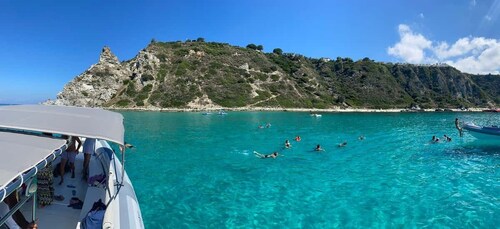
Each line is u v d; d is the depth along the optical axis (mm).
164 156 17828
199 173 14289
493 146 21906
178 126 33281
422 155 19078
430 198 11234
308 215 9695
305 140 24781
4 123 5656
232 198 11094
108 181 6961
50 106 8141
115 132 6246
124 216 5695
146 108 61531
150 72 70688
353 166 16109
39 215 6125
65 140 5309
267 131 30109
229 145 21797
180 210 9938
